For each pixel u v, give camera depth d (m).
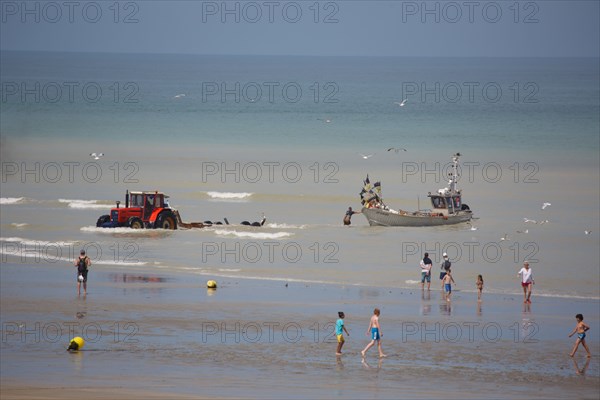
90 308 57.53
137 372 43.53
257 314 56.09
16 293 62.12
